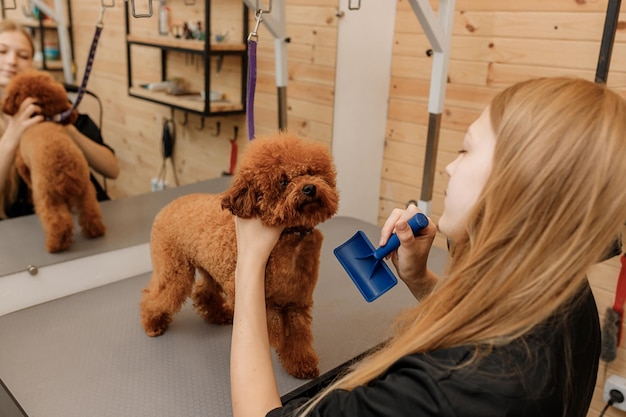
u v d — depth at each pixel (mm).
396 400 459
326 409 507
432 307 536
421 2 1059
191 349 897
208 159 2018
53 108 1277
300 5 1726
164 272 859
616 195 458
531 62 1232
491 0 1271
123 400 767
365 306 1054
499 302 479
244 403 594
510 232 477
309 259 730
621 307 1191
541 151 465
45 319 982
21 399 761
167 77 2141
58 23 1998
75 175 1211
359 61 1604
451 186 565
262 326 651
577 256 461
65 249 1223
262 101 1891
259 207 657
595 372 615
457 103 1396
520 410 441
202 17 1913
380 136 1617
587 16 1126
